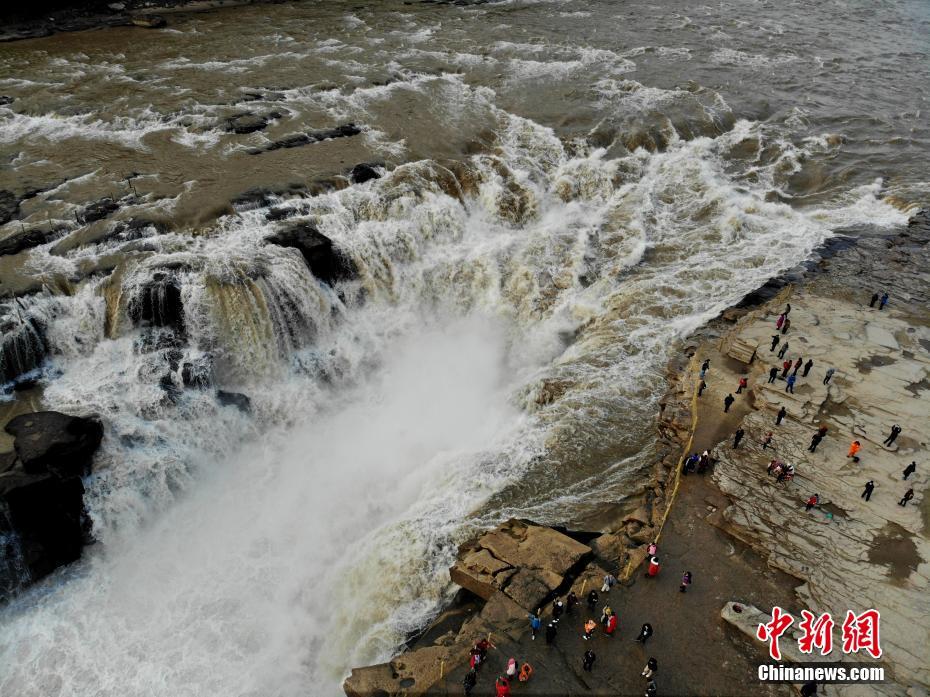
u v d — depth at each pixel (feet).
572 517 92.73
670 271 143.95
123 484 99.09
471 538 90.33
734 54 266.98
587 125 192.03
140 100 188.75
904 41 308.40
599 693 70.54
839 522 88.28
